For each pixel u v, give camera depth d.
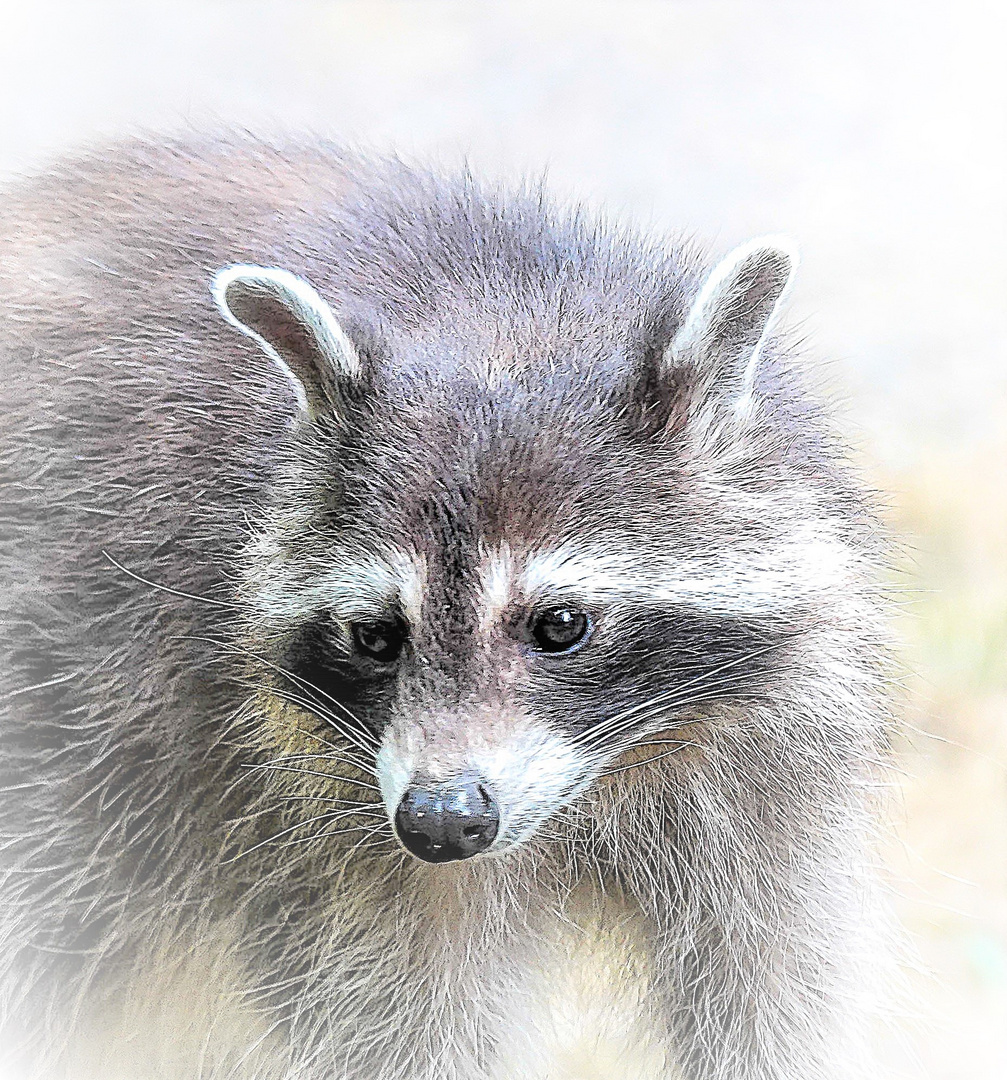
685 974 3.37
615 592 3.29
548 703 3.29
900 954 3.41
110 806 3.35
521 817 3.28
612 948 3.39
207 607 3.32
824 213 5.38
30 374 3.36
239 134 3.44
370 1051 3.35
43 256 3.38
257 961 3.35
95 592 3.34
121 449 3.34
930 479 3.90
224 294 3.29
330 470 3.29
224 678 3.32
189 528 3.33
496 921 3.34
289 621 3.30
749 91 6.23
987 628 3.59
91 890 3.36
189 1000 3.37
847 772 3.34
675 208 5.29
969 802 3.53
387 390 3.30
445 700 3.28
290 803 3.33
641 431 3.29
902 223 5.39
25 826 3.36
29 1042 3.38
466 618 3.28
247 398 3.33
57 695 3.35
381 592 3.28
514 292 3.33
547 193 3.54
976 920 3.49
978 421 4.27
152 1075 3.38
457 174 3.45
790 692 3.32
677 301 3.31
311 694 3.30
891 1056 3.42
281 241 3.36
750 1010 3.36
